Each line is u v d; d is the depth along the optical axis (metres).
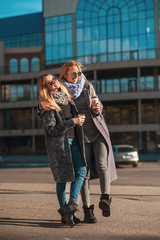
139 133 40.69
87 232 3.63
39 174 15.98
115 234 3.54
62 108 3.98
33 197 6.28
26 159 33.56
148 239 3.35
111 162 4.21
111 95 41.22
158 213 4.69
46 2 48.59
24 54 52.19
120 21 45.75
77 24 47.31
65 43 47.62
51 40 48.16
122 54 42.12
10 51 52.34
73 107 4.02
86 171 4.02
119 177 13.32
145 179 12.16
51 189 7.75
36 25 64.75
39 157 37.19
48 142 3.95
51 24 48.31
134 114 44.66
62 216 4.03
